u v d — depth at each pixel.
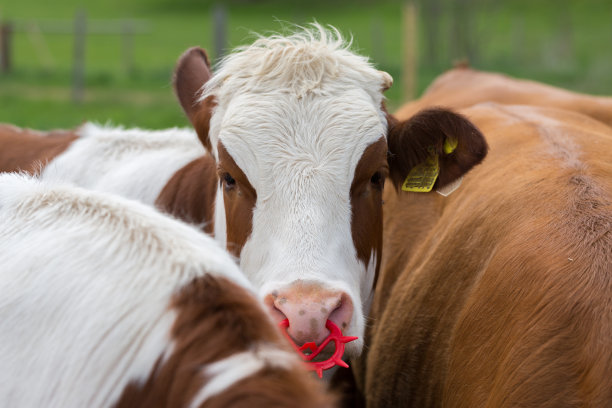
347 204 3.36
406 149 3.83
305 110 3.38
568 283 2.92
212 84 3.73
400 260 4.72
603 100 5.98
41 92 18.36
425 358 3.98
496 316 3.24
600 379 2.64
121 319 2.02
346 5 55.75
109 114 14.36
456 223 3.97
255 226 3.33
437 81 7.48
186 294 2.02
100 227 2.29
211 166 4.12
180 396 1.85
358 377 4.97
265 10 56.22
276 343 1.94
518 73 25.11
